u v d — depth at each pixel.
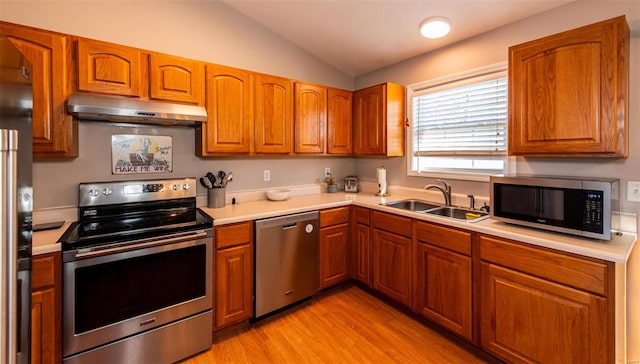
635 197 1.72
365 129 3.14
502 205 1.89
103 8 2.17
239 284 2.20
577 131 1.67
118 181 2.20
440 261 2.12
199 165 2.62
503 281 1.77
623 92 1.54
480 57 2.47
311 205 2.63
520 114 1.89
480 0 2.06
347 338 2.15
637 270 1.71
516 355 1.72
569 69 1.68
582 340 1.47
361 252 2.80
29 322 1.25
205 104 2.30
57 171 2.04
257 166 2.96
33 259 1.48
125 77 1.97
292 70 3.12
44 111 1.74
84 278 1.61
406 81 3.08
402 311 2.51
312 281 2.63
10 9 1.89
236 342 2.12
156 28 2.38
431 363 1.90
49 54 1.75
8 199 0.96
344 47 3.04
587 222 1.54
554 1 1.99
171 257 1.87
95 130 2.17
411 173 3.07
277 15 2.71
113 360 1.70
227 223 2.12
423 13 2.31
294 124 2.84
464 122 2.63
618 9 1.77
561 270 1.53
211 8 2.63
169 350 1.88
